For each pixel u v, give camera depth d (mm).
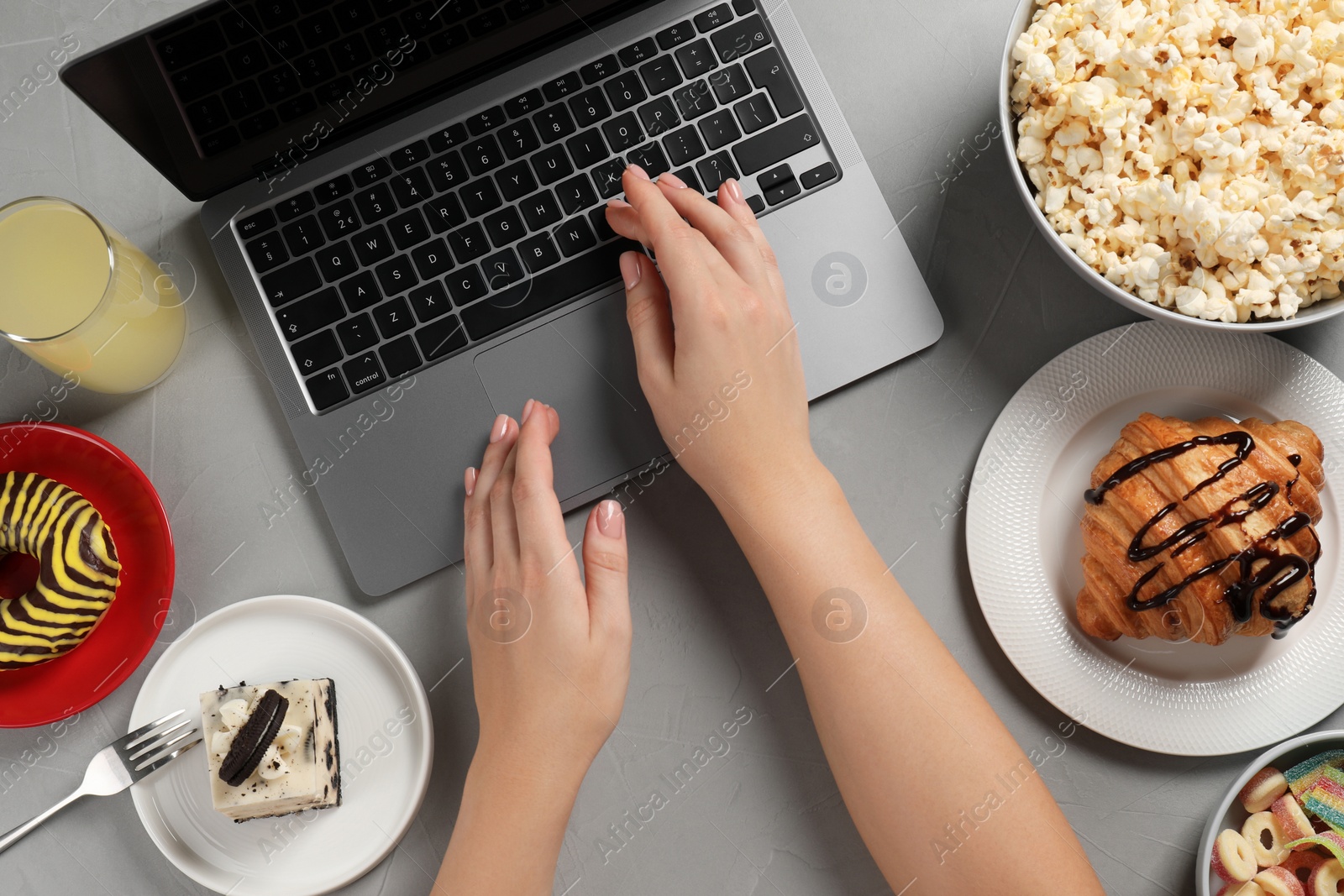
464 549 694
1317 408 672
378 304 686
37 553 660
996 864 585
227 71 633
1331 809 606
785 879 692
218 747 654
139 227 734
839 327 701
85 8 748
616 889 695
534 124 693
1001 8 742
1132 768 686
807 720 701
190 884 701
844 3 744
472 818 635
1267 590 619
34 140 746
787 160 695
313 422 687
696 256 644
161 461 730
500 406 688
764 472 653
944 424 716
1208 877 614
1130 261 605
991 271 726
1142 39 595
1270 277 592
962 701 614
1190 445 637
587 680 649
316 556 723
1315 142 570
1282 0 589
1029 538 684
